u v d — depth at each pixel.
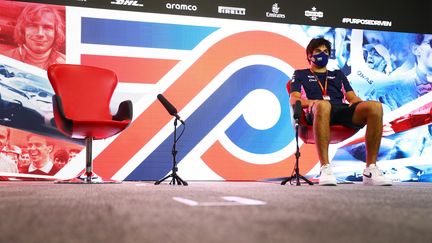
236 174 4.92
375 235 0.88
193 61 4.91
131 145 4.76
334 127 3.67
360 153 5.09
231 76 4.97
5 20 4.56
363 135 5.09
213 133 4.90
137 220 1.08
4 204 1.50
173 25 4.89
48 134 4.60
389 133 5.13
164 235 0.86
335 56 5.11
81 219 1.10
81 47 4.70
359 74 5.14
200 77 4.91
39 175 4.56
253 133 4.97
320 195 2.05
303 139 3.90
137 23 4.82
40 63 4.61
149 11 4.84
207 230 0.92
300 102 3.54
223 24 4.99
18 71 4.56
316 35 5.12
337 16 5.16
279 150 5.00
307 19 5.12
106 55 4.74
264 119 5.00
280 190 2.54
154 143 4.79
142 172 4.77
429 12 5.32
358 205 1.52
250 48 5.02
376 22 5.21
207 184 3.76
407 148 5.15
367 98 5.13
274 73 5.05
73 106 4.14
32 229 0.94
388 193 2.30
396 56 5.22
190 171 4.85
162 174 4.80
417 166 5.14
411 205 1.55
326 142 3.43
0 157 4.48
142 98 4.79
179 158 4.84
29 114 4.57
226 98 4.95
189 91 4.89
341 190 2.59
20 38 4.58
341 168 5.05
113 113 4.71
